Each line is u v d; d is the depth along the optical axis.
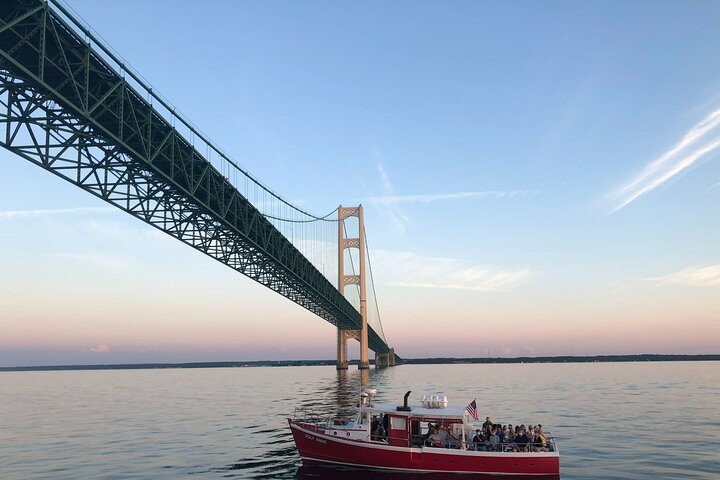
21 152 28.73
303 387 95.25
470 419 27.73
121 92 31.42
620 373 162.38
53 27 26.00
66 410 60.81
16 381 181.50
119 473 26.33
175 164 40.09
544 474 24.84
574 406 55.88
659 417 46.38
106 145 33.22
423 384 98.81
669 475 25.45
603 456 29.72
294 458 29.28
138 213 41.69
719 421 43.62
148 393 90.75
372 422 27.66
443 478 25.17
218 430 40.03
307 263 79.00
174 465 27.81
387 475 25.59
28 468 28.05
